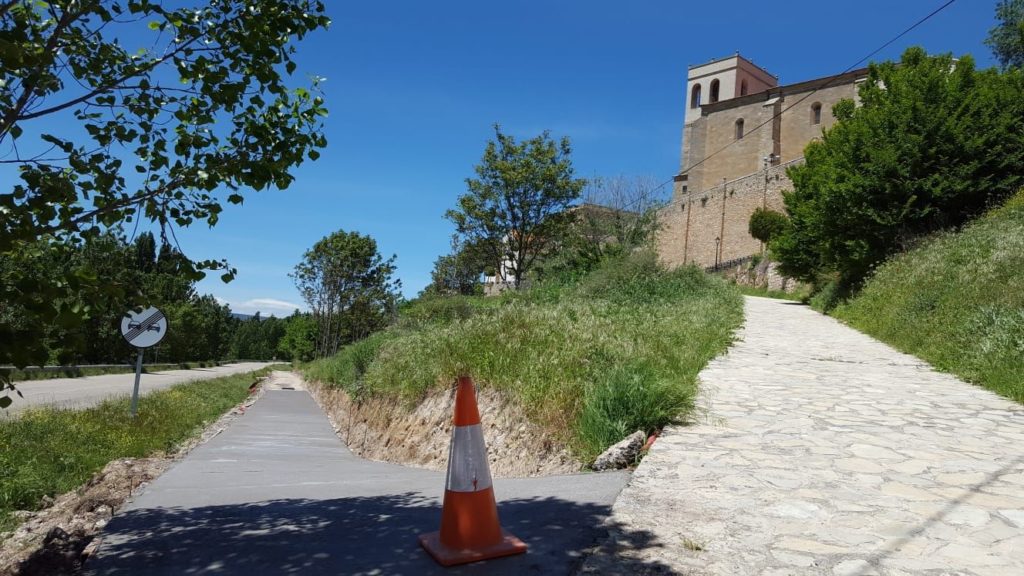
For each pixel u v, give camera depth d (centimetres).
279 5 439
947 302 1352
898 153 1947
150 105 454
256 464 859
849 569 312
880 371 1052
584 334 944
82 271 362
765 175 4675
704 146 6097
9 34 352
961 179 1911
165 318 1258
